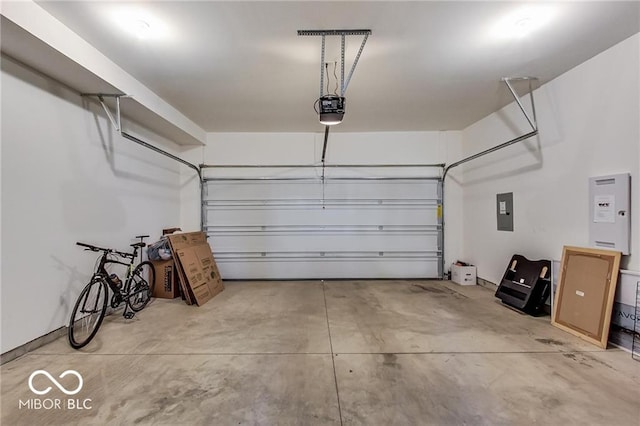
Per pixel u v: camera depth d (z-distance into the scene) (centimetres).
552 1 220
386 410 190
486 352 267
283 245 582
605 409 190
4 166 251
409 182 580
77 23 245
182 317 365
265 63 312
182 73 335
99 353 267
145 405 195
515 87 375
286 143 581
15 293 258
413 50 288
